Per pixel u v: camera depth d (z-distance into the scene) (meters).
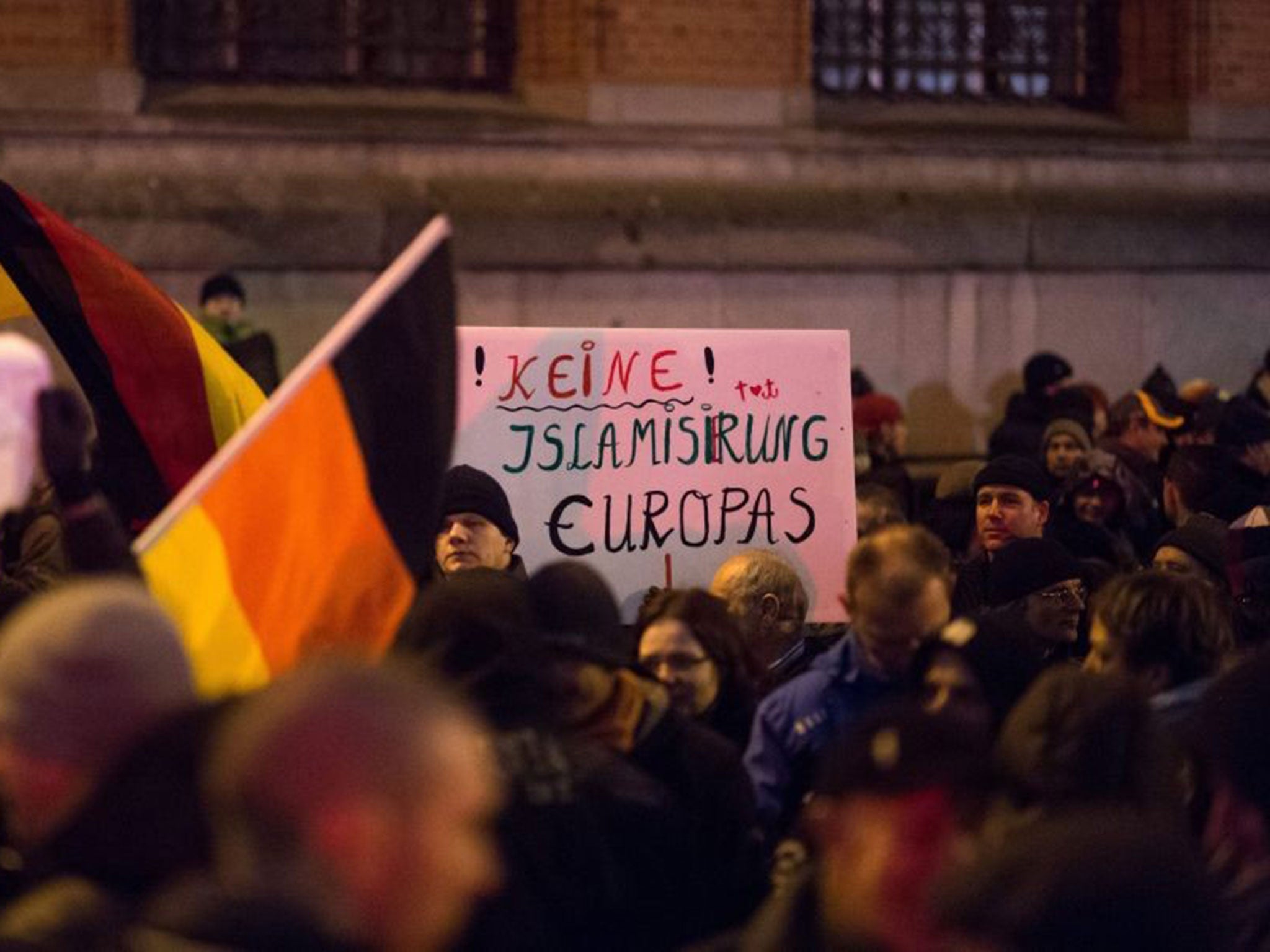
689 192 34.44
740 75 34.91
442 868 7.36
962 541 22.39
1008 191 36.69
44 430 11.29
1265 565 16.23
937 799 8.22
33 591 17.47
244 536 12.04
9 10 31.34
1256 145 38.31
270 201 32.28
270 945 7.33
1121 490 22.97
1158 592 12.84
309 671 7.63
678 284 34.22
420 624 11.01
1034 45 38.31
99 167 31.56
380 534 12.18
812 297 35.19
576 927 10.46
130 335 15.39
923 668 12.59
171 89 32.91
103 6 31.75
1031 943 7.24
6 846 10.07
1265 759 10.95
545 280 33.47
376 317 12.13
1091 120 38.28
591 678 11.59
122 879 8.70
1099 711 9.84
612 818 10.62
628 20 34.19
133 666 8.77
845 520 17.62
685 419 17.30
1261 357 38.28
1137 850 7.34
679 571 17.33
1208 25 38.06
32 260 15.30
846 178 35.53
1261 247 38.31
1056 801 9.71
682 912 10.86
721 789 11.75
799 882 8.96
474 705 10.78
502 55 34.94
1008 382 36.62
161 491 15.45
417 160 33.16
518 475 17.00
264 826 7.38
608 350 17.14
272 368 25.42
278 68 33.66
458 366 12.32
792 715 13.31
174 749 8.74
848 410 17.64
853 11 36.88
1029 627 14.01
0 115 31.31
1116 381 37.44
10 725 8.74
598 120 34.09
